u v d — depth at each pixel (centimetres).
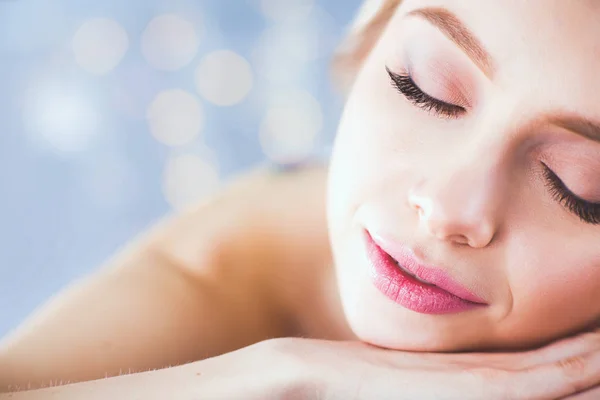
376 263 45
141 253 55
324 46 89
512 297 43
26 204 79
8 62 87
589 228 42
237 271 55
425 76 43
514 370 43
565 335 46
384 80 45
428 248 43
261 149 87
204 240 56
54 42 89
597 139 40
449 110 43
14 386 45
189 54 90
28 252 75
